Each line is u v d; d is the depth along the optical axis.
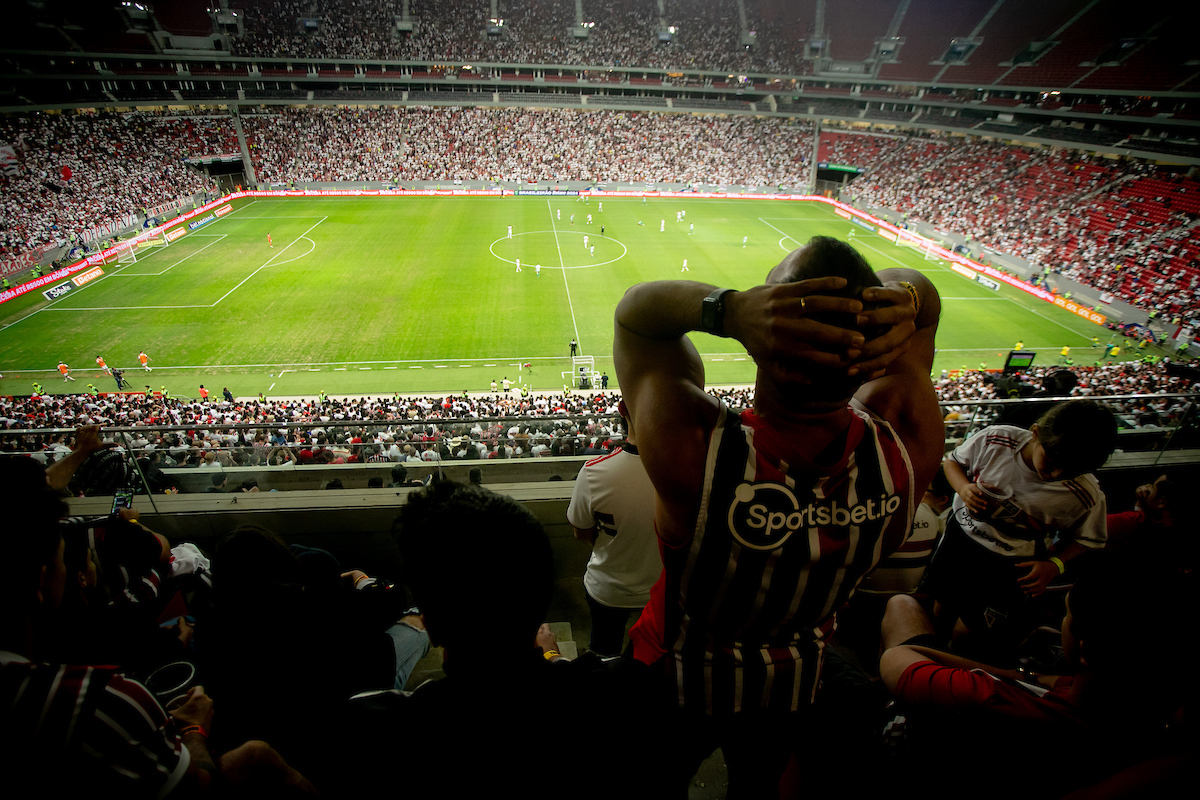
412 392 28.45
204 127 63.00
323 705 2.25
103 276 40.44
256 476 6.25
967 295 42.06
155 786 1.55
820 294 0.98
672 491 1.32
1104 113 54.97
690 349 1.49
